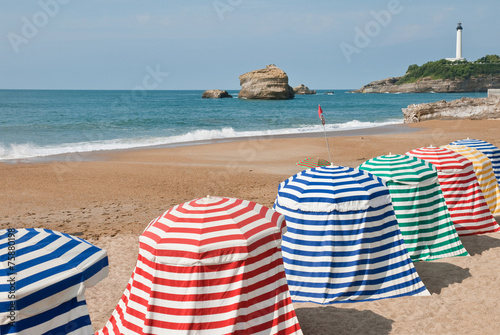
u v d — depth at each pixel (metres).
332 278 5.95
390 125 36.50
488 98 36.38
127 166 17.23
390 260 6.08
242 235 4.21
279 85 107.06
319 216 5.94
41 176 15.27
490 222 8.54
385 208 6.12
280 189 6.43
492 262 7.08
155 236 4.35
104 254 3.66
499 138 23.83
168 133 33.09
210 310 4.15
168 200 11.99
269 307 4.39
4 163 18.05
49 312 3.27
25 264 3.31
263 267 4.35
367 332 5.12
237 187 13.44
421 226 7.27
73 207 11.37
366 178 6.35
